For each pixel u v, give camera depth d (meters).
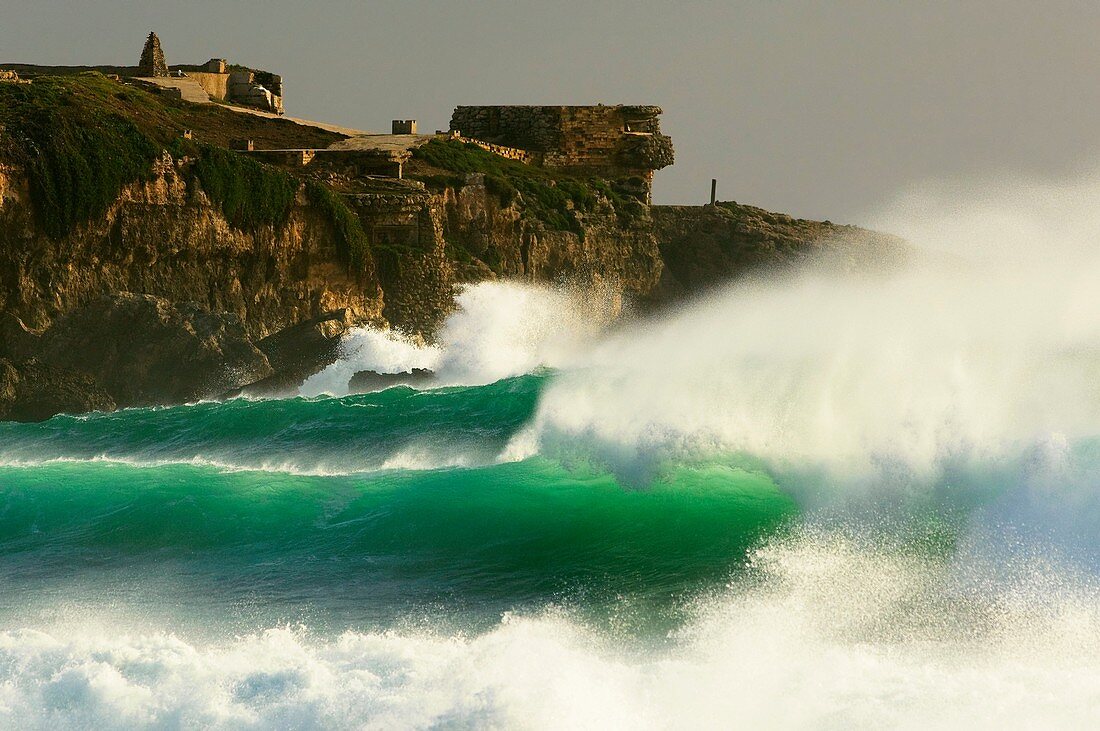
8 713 69.94
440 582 95.56
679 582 92.38
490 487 114.12
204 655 76.88
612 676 71.94
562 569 97.06
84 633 86.50
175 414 165.88
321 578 97.31
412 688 70.62
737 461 108.06
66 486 121.25
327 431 139.62
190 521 111.19
